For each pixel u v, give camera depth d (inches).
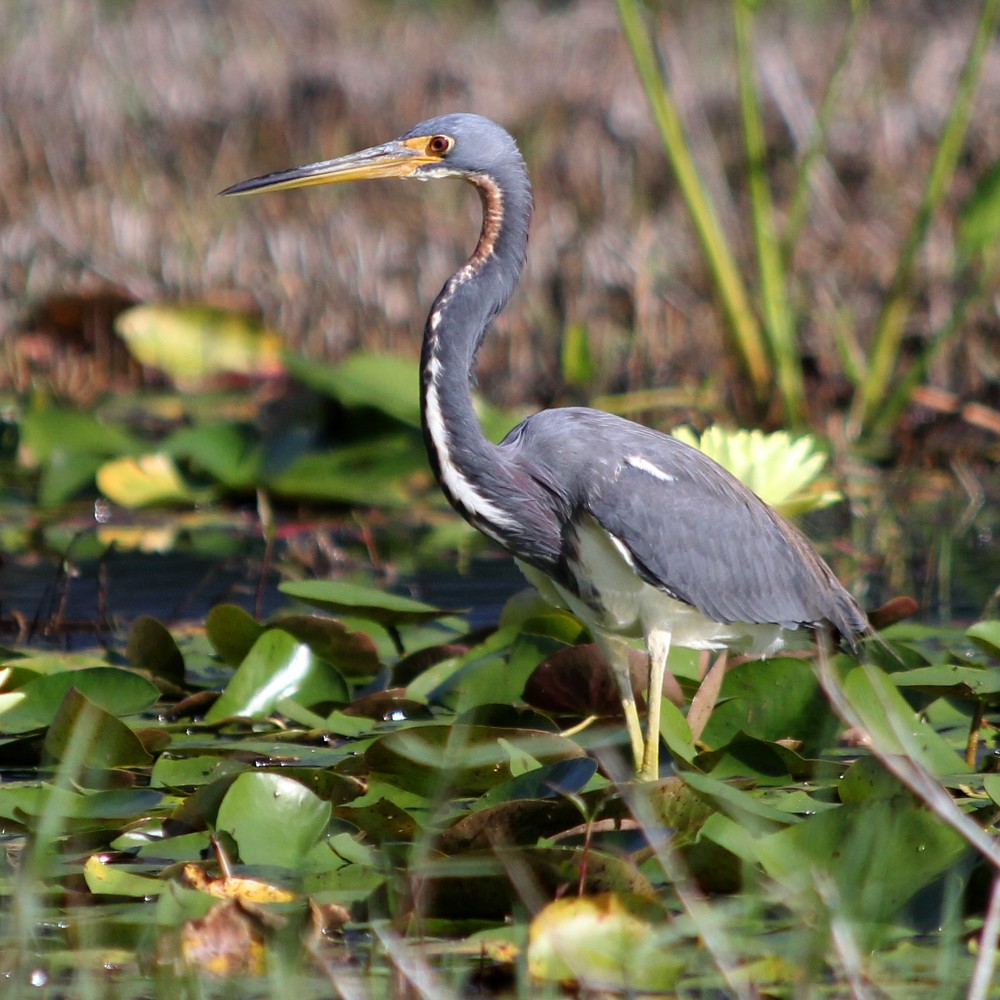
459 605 423.2
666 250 738.8
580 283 712.4
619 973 195.6
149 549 506.3
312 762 281.9
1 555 470.0
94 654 358.3
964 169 778.2
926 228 582.2
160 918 207.6
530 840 232.1
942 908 211.6
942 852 217.3
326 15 1104.2
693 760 274.8
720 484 308.8
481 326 305.9
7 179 816.9
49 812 225.3
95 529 528.7
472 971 199.8
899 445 608.1
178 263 753.6
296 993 192.4
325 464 545.6
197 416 644.1
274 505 553.6
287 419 578.2
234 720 307.6
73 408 649.6
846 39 565.0
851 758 293.0
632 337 681.6
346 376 549.6
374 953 203.2
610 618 307.0
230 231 778.8
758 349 598.2
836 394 649.0
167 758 275.9
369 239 743.1
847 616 324.5
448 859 221.6
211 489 553.0
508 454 306.2
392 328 705.0
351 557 493.4
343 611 349.4
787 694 294.0
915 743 261.4
